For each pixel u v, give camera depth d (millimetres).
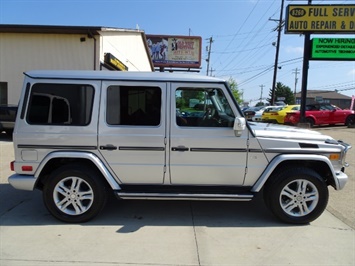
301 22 14539
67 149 4172
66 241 3721
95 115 4156
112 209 4812
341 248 3637
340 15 14336
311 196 4270
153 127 4176
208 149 4184
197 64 34375
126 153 4184
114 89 4184
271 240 3824
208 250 3551
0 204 4953
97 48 12688
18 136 4137
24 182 4152
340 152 4312
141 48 22016
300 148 4242
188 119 4219
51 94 4168
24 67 13047
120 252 3475
